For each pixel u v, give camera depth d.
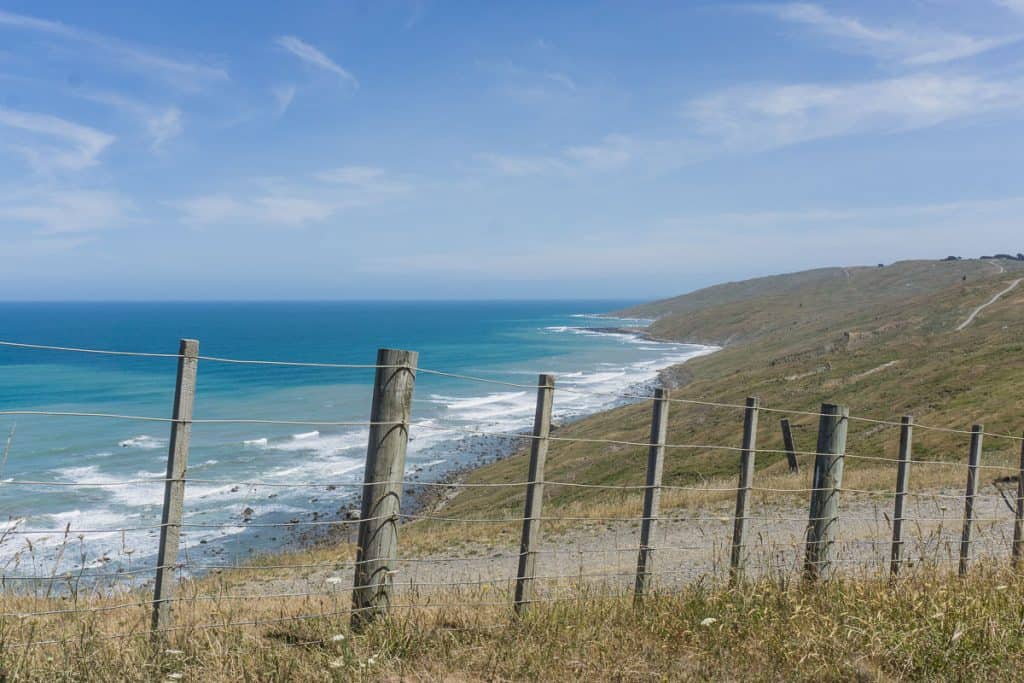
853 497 15.02
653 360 122.06
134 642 4.35
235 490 35.69
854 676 4.45
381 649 4.45
